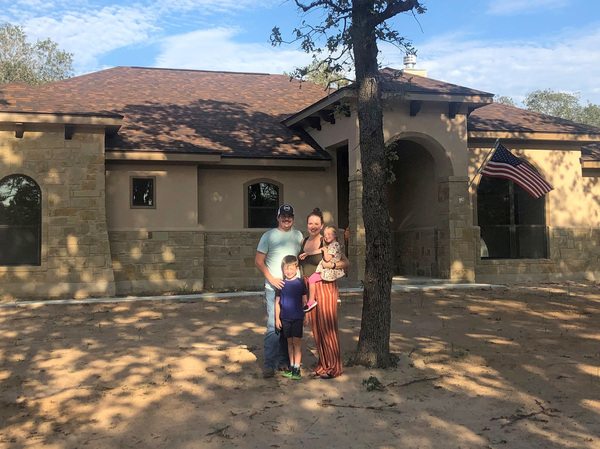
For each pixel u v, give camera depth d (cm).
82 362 713
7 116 1241
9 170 1297
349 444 460
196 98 1894
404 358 703
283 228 667
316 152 1622
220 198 1555
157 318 1009
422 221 1672
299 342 637
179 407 550
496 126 1644
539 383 616
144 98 1820
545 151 1692
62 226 1320
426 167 1647
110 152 1384
